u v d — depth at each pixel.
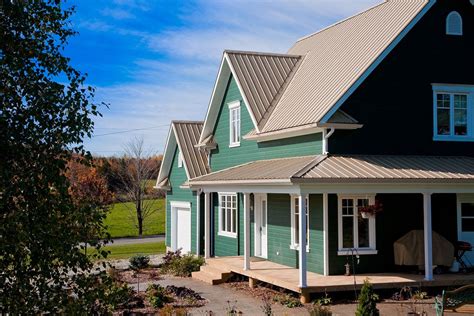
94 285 7.82
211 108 27.69
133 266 25.45
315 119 18.38
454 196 19.98
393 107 19.34
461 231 20.03
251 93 23.83
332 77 20.67
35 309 7.40
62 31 7.94
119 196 49.75
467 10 20.38
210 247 27.72
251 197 23.95
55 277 7.41
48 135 7.46
